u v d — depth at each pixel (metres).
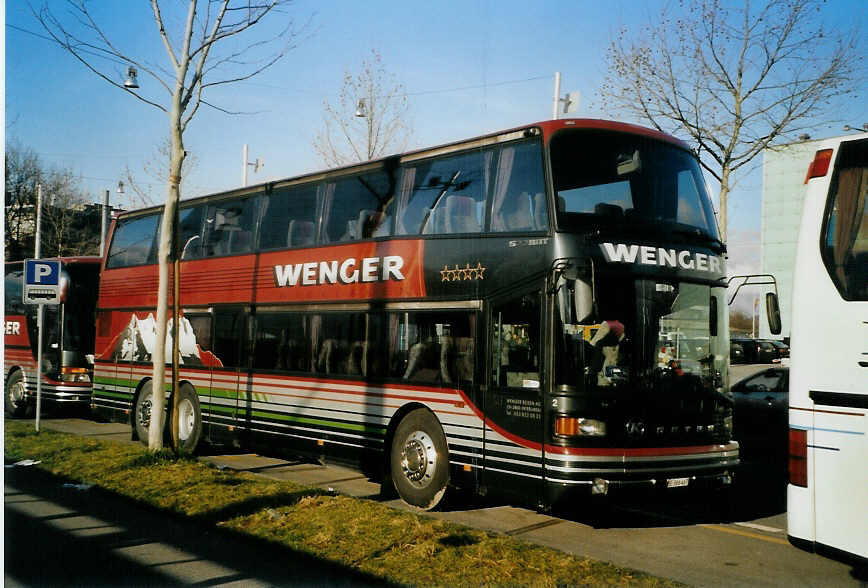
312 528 7.91
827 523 6.27
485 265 9.04
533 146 8.77
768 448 14.59
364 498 10.05
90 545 7.50
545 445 8.06
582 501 7.84
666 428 8.34
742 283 9.12
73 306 18.47
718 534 8.47
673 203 9.07
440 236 9.70
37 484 10.47
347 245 11.07
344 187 11.36
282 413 11.84
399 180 10.48
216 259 13.59
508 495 8.45
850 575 6.95
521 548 7.23
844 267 6.39
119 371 15.70
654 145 9.16
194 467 11.13
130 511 8.92
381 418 10.20
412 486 9.65
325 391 11.09
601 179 8.69
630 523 9.00
